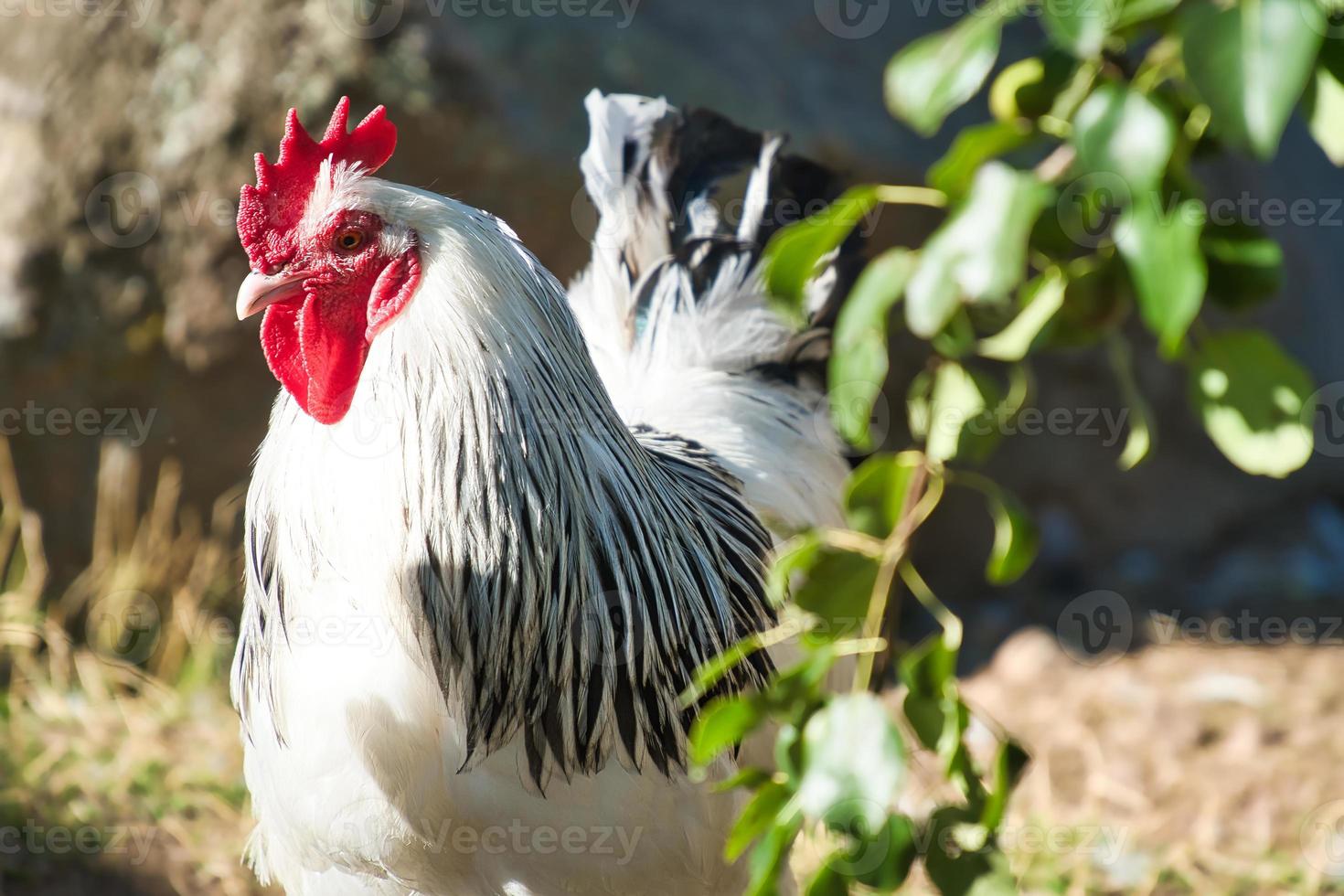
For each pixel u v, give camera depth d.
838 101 10.16
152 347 9.23
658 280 6.09
